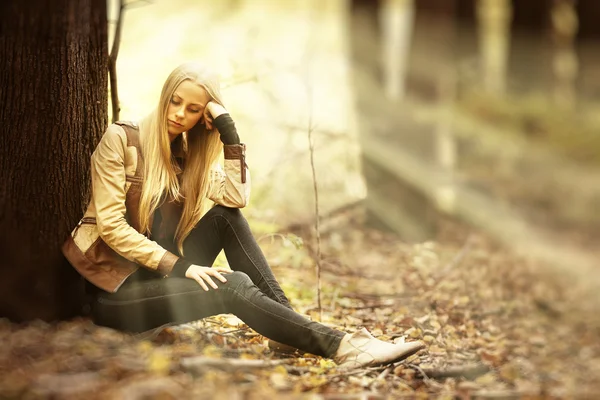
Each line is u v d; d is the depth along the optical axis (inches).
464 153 403.2
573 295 212.5
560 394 136.7
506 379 140.5
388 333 154.6
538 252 259.9
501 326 174.4
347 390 122.0
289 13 594.9
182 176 141.2
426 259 204.1
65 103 142.2
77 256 132.9
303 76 287.0
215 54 363.3
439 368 135.6
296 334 128.7
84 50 145.8
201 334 133.2
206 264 140.9
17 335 126.6
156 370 110.3
